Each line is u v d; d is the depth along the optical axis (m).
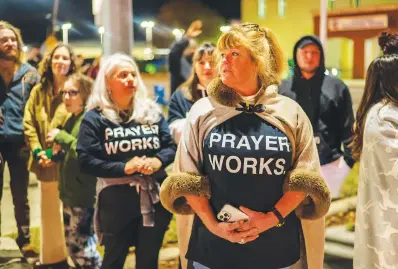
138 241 3.49
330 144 4.31
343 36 26.06
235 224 2.27
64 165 3.96
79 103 3.96
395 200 2.80
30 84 4.82
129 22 5.69
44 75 4.38
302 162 2.36
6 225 5.66
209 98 2.43
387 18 24.83
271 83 2.40
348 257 4.66
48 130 4.37
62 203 4.06
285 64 2.47
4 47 4.63
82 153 3.32
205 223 2.37
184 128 2.46
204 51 4.12
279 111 2.35
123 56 3.47
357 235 3.03
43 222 4.45
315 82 4.32
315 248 2.52
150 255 3.48
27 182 4.95
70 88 3.94
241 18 29.89
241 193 2.31
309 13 28.70
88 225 4.02
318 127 4.27
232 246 2.38
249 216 2.29
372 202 2.91
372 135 2.89
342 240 5.07
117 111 3.40
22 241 4.96
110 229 3.40
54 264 4.53
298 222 2.52
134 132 3.39
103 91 3.40
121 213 3.38
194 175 2.38
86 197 3.94
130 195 3.37
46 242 4.48
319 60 4.29
